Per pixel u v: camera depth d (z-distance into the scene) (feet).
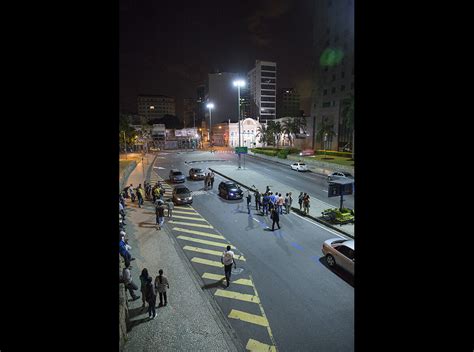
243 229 60.85
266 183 107.86
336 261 42.27
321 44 222.07
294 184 106.22
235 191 86.28
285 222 65.05
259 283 38.88
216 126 335.26
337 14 204.64
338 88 204.33
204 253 48.75
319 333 29.14
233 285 38.40
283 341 28.07
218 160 187.32
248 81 401.49
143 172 135.44
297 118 237.25
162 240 54.70
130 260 42.68
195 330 29.45
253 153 226.99
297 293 36.42
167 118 433.89
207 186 101.96
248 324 30.53
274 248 50.75
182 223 64.90
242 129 304.71
